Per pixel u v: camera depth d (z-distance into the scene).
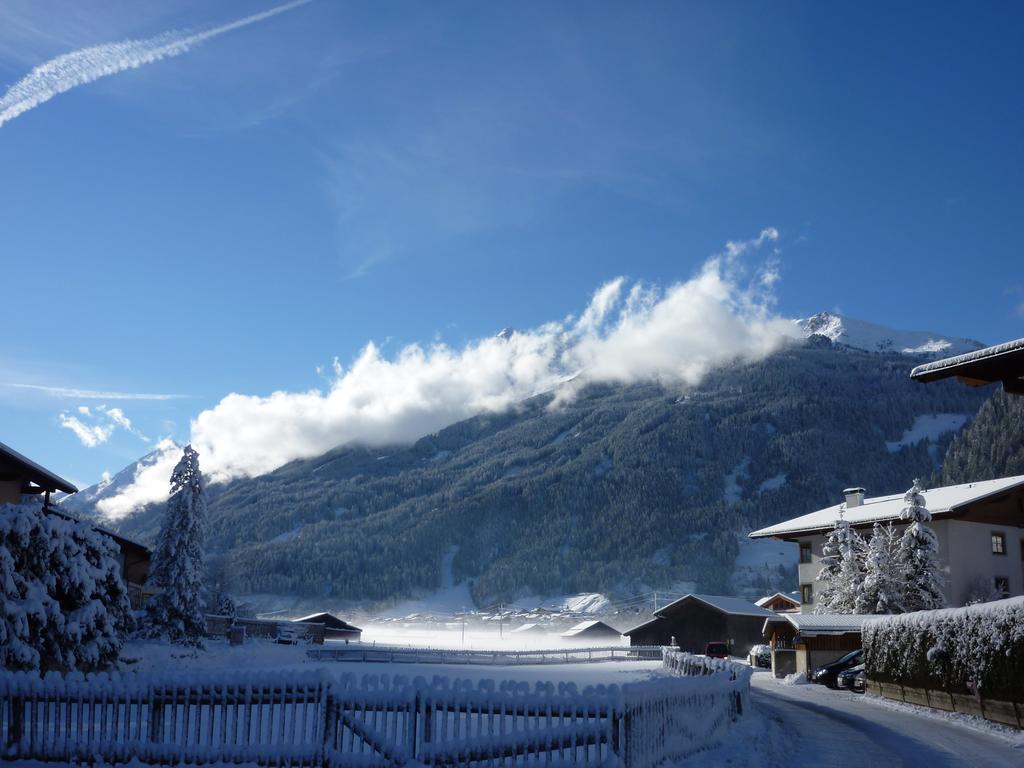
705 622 98.12
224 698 15.35
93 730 15.77
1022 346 18.62
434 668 63.62
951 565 62.12
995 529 64.62
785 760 18.19
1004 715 24.22
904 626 32.69
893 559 60.88
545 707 14.12
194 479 58.72
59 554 24.14
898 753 19.22
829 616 54.66
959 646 27.19
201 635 56.66
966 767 17.20
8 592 22.47
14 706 16.08
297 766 14.86
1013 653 23.59
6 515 23.47
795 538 78.56
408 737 14.48
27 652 21.88
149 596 65.12
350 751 14.65
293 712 15.13
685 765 17.06
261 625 76.50
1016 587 64.06
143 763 15.38
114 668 24.67
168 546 57.03
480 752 14.17
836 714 29.00
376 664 65.06
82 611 23.97
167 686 15.65
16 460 34.91
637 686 14.98
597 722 13.87
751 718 27.05
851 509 76.50
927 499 68.25
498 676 53.94
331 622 127.50
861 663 45.41
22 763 15.66
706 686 20.70
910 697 32.06
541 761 14.12
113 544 26.70
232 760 15.09
